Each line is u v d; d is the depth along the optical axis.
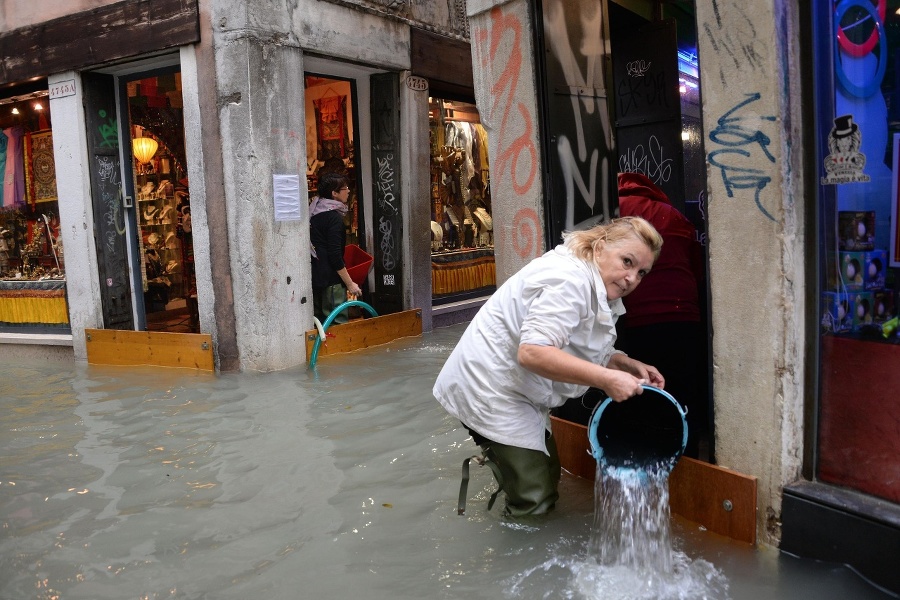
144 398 5.64
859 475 2.74
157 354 6.93
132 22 6.70
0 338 8.08
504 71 4.05
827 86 2.71
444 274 8.88
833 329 2.78
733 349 2.97
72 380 6.49
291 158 6.67
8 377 6.78
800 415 2.88
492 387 3.14
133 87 7.74
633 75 5.41
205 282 6.66
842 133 2.68
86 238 7.32
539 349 2.80
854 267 2.69
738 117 2.83
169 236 8.62
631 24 5.34
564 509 3.38
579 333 3.01
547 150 3.92
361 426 4.69
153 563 2.97
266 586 2.76
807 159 2.79
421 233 8.16
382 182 8.04
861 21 2.59
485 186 9.64
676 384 3.66
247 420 4.92
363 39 7.30
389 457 4.11
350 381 5.91
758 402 2.91
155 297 8.62
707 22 2.88
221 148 6.46
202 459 4.19
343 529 3.22
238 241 6.44
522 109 3.99
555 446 3.58
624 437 3.22
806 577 2.67
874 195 2.61
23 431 4.86
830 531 2.72
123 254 7.57
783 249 2.76
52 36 7.20
